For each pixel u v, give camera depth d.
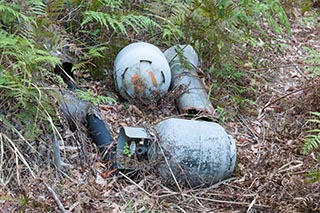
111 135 3.46
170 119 3.24
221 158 3.15
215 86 4.09
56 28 3.75
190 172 3.12
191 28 4.20
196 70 4.06
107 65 3.98
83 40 4.04
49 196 2.92
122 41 4.05
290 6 5.31
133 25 4.00
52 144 3.11
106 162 3.25
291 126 3.82
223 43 4.16
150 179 3.15
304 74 4.55
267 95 4.19
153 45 3.97
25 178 2.96
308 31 5.28
